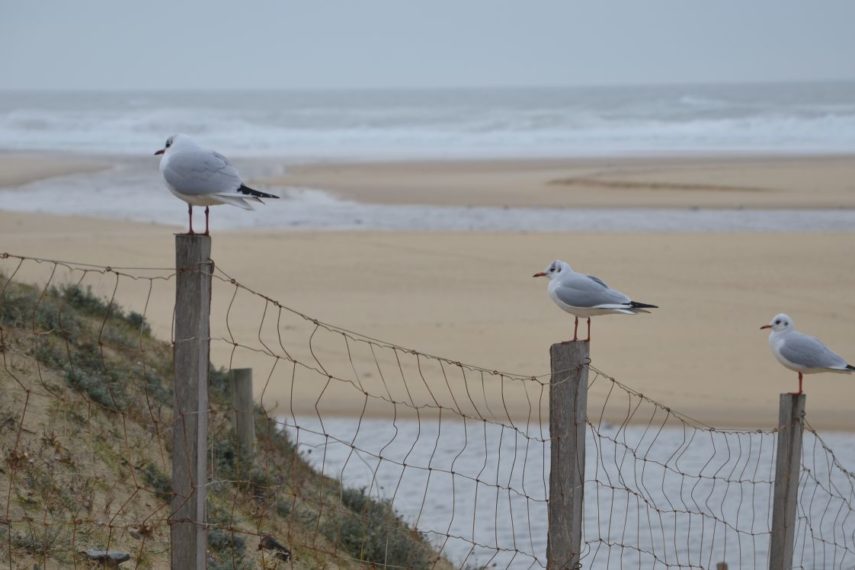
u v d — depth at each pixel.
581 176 54.34
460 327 22.91
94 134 94.75
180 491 6.04
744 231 36.28
